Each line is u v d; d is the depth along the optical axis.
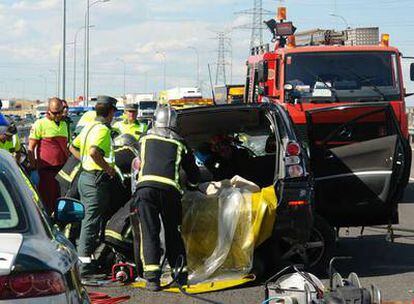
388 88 13.02
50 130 10.45
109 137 8.07
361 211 8.48
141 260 7.59
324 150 8.59
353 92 12.95
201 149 9.41
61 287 3.41
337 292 5.89
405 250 9.82
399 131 8.55
